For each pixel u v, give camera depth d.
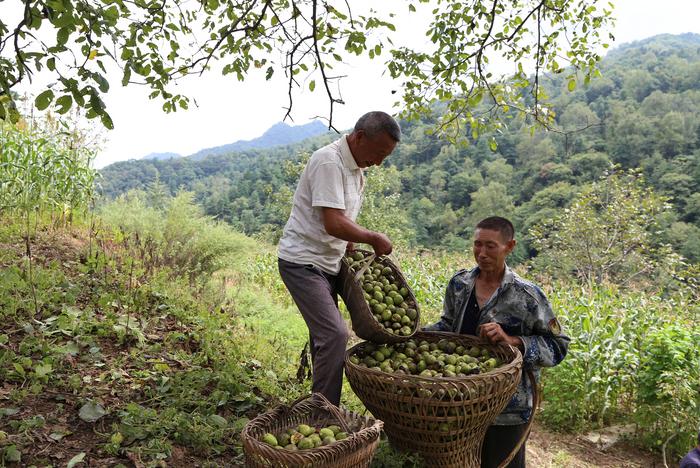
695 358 5.81
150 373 3.78
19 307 4.38
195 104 4.23
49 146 8.47
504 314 3.06
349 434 2.46
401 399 2.63
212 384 3.89
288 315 7.78
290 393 4.17
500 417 3.07
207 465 2.85
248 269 10.61
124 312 4.90
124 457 2.80
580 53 5.46
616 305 7.83
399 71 5.29
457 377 2.57
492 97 5.37
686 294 11.16
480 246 3.05
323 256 3.29
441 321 3.43
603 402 6.49
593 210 18.20
